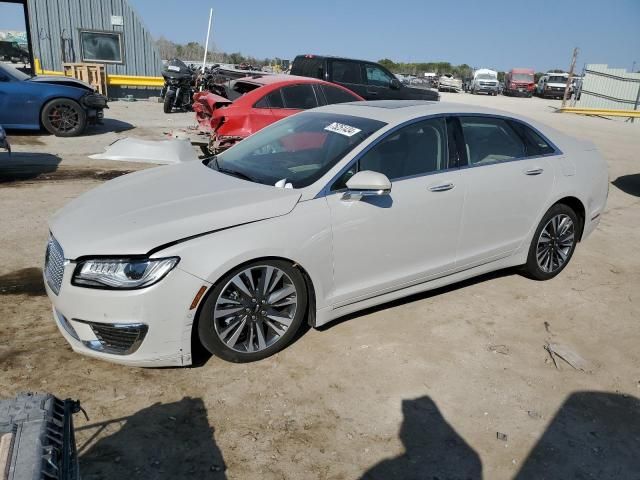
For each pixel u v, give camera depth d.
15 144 10.16
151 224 3.04
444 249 3.98
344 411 2.96
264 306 3.28
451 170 3.97
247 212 3.17
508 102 31.38
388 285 3.75
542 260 4.72
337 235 3.40
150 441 2.67
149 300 2.89
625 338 3.92
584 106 26.86
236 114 8.07
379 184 3.29
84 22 17.61
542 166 4.47
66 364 3.24
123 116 14.82
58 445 1.49
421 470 2.58
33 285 4.29
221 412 2.90
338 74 13.31
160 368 3.26
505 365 3.48
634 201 8.20
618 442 2.84
